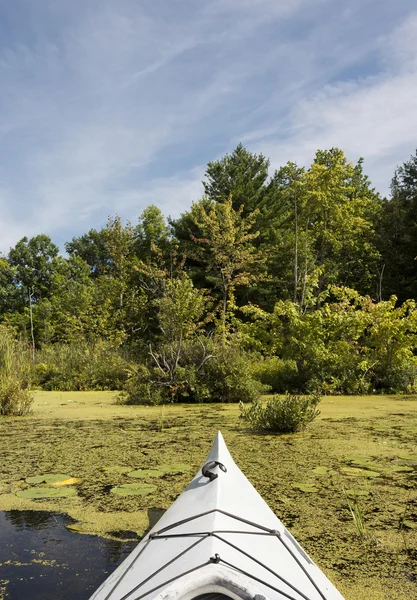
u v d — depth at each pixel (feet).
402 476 16.08
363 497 14.10
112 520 12.59
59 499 14.19
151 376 37.50
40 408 34.14
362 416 29.04
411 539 11.35
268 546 7.73
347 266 90.89
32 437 23.36
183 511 8.84
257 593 5.91
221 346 40.83
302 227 82.79
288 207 96.43
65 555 10.71
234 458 18.53
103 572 9.95
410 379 44.68
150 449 20.36
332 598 7.07
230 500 8.83
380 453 19.30
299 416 23.88
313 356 43.06
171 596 5.85
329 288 50.06
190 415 30.01
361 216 90.74
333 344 44.68
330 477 16.01
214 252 76.13
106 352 55.98
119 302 82.69
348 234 83.76
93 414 30.94
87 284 135.03
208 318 59.00
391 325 43.50
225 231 78.79
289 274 83.76
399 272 91.04
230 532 7.70
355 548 10.93
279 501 13.80
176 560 7.12
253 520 8.38
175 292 42.80
